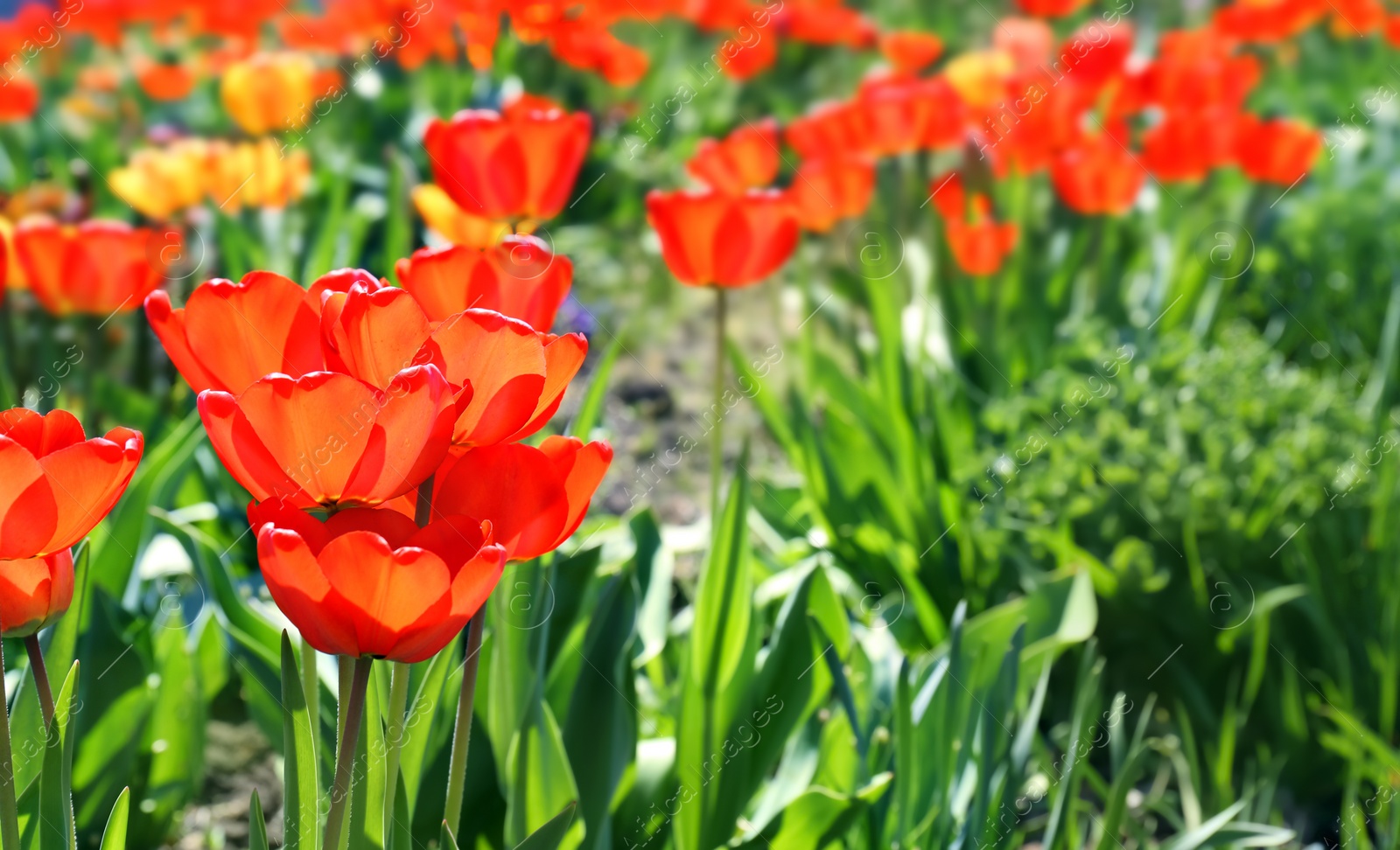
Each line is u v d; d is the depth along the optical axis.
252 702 1.55
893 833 1.52
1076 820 1.61
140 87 2.88
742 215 1.55
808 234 2.34
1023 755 1.53
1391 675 1.71
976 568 1.82
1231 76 2.37
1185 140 2.14
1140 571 1.73
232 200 2.04
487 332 1.27
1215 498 1.76
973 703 1.54
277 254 2.06
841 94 3.23
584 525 1.75
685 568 1.92
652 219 1.57
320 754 1.42
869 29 3.18
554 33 2.46
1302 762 1.72
